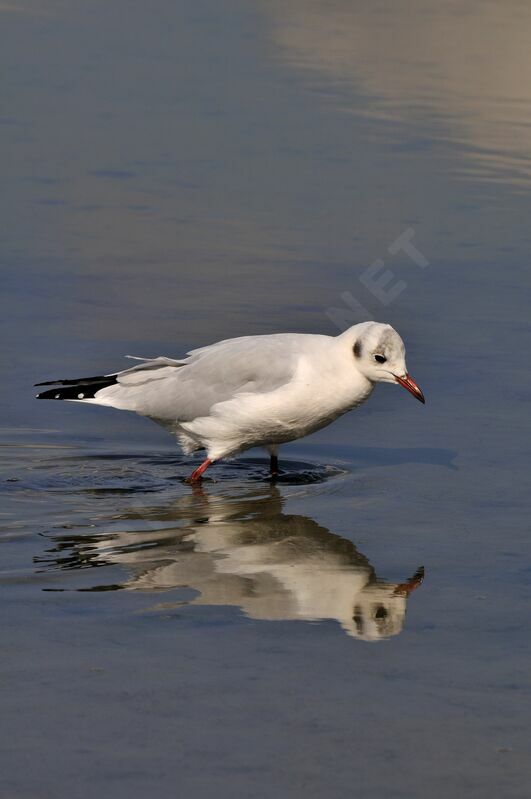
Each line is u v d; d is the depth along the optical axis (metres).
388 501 12.77
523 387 16.06
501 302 19.09
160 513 12.49
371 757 7.92
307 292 19.30
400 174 25.16
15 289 18.95
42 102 29.27
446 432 14.81
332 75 32.56
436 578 10.80
